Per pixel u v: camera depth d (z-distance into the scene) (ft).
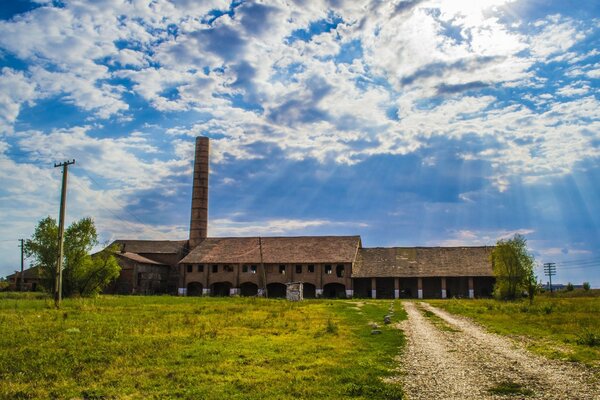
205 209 362.33
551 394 42.60
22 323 85.87
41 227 199.31
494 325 99.25
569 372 51.49
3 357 56.24
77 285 201.36
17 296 194.29
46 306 131.34
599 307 145.28
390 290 295.69
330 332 84.74
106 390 43.75
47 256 197.77
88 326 82.94
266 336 77.92
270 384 46.16
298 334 81.61
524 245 216.74
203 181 363.76
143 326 85.20
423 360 58.54
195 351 61.77
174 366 53.52
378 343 72.54
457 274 277.85
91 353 59.16
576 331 85.35
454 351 65.46
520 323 102.06
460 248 304.09
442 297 278.05
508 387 44.88
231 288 307.17
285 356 60.03
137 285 310.45
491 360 58.59
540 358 59.93
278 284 309.63
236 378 48.37
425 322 107.76
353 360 57.98
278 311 133.39
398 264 295.28
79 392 43.21
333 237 324.39
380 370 52.13
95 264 204.03
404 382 47.09
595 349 65.77
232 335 77.77
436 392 43.32
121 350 61.26
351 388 43.60
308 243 319.88
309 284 304.09
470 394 42.65
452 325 100.73
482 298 266.57
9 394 42.45
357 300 234.99
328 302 202.59
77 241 200.64
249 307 147.23
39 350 60.18
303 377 48.85
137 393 42.96
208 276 311.06
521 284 211.41
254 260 307.17
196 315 112.16
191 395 42.37
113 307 135.03
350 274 292.20
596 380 47.75
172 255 350.02
